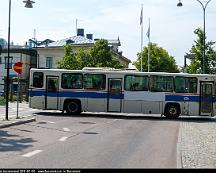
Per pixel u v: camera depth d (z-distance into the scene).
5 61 66.38
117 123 23.39
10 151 11.93
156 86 28.33
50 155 11.27
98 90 28.61
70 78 28.80
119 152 12.20
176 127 21.69
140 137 16.53
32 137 15.56
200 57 44.31
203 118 30.67
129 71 28.61
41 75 28.78
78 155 11.38
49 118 25.41
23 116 25.19
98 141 14.80
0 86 65.88
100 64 58.91
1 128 18.62
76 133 17.34
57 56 72.94
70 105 28.75
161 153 12.19
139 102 28.33
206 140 15.61
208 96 27.97
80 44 74.50
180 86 28.20
